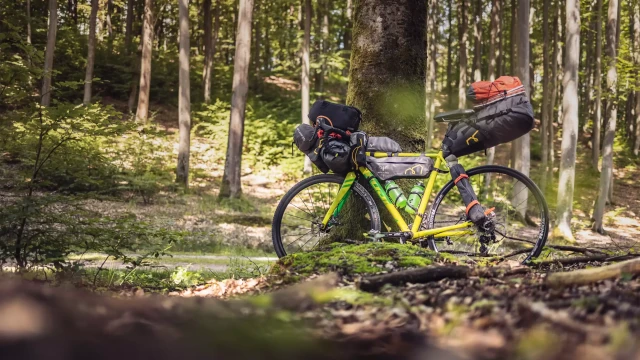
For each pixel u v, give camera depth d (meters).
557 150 35.91
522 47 18.33
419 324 1.78
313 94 28.88
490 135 4.12
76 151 4.89
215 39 32.84
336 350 1.43
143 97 24.45
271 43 34.41
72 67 28.34
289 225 4.57
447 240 4.30
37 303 1.25
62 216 4.55
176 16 34.44
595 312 1.76
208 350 1.24
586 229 21.92
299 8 29.27
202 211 16.53
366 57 4.85
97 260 8.21
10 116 4.63
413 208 4.27
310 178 4.58
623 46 20.14
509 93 4.08
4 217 4.10
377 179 4.37
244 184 22.52
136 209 15.26
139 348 1.18
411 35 4.86
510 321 1.70
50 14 20.45
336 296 2.33
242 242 12.97
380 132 4.75
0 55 4.57
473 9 34.75
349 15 27.59
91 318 1.28
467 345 1.50
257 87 33.28
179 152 19.81
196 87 31.97
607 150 21.48
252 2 18.94
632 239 19.97
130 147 18.53
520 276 2.76
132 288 3.97
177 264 8.66
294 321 1.72
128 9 31.28
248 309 1.88
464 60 27.02
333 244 4.11
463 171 4.24
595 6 28.02
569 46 17.62
